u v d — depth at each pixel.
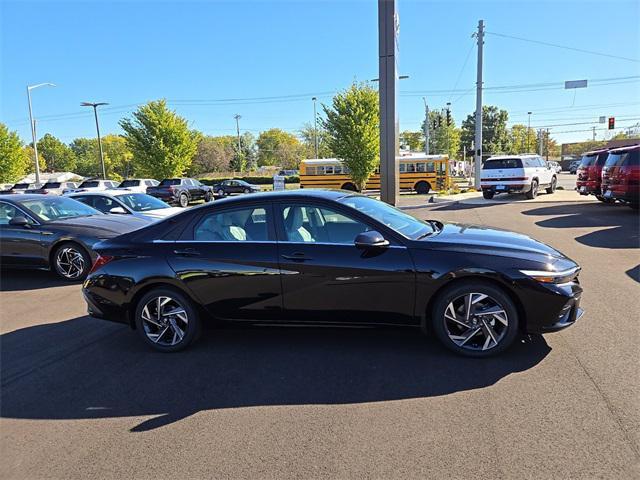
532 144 106.44
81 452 2.96
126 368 4.22
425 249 4.03
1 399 3.72
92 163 121.06
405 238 4.12
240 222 4.47
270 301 4.30
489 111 92.50
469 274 3.89
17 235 8.06
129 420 3.31
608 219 12.59
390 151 10.24
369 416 3.18
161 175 40.16
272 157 125.62
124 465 2.80
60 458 2.91
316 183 33.59
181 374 4.03
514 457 2.66
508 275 3.82
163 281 4.46
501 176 20.16
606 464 2.56
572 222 12.37
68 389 3.85
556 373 3.65
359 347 4.39
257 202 4.48
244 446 2.92
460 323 4.00
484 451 2.73
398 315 4.10
